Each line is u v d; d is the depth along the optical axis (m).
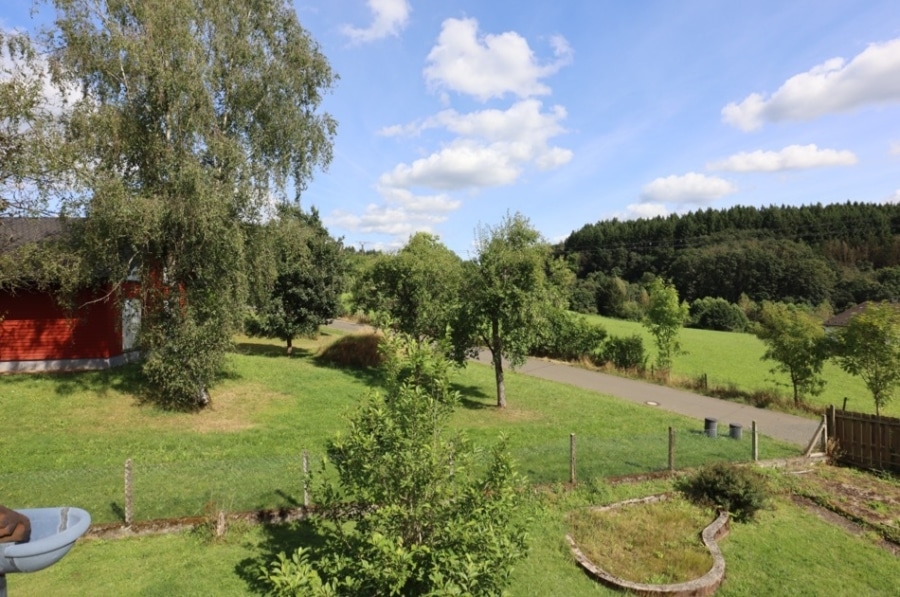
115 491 7.88
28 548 1.78
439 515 4.59
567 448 11.42
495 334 16.27
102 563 6.03
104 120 12.58
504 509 4.64
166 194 13.00
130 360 18.78
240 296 14.23
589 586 6.38
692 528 8.13
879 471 11.68
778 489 10.16
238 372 18.27
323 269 23.41
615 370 25.42
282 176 15.92
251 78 14.82
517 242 16.16
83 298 16.94
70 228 13.47
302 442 11.46
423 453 4.59
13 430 11.55
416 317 19.50
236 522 7.08
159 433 11.86
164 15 12.71
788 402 18.73
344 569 4.84
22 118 11.99
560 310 16.81
